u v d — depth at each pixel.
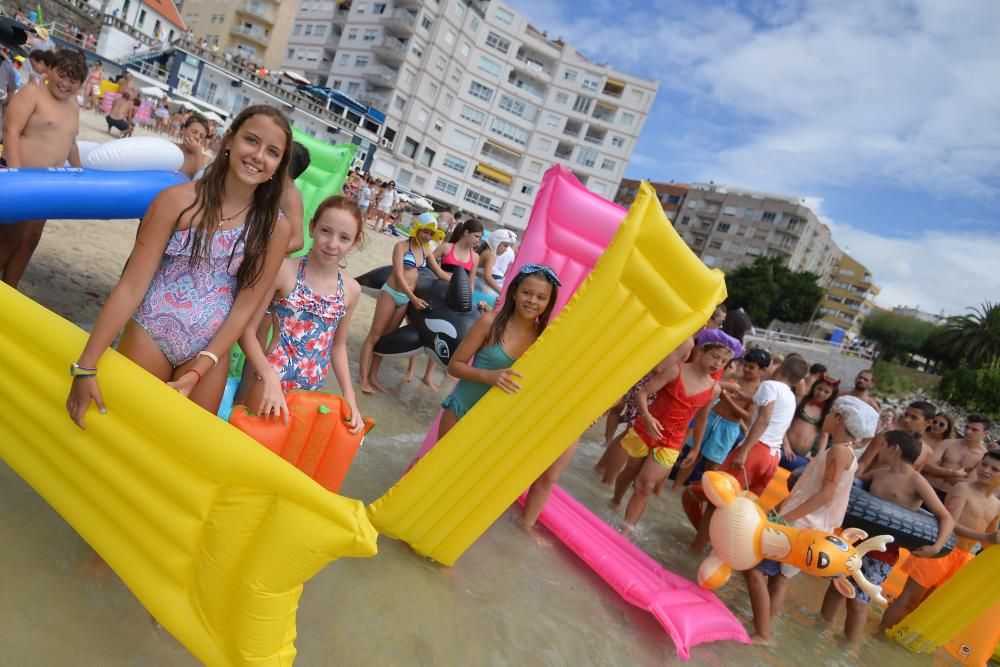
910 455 4.27
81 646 1.99
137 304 2.03
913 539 4.08
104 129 17.66
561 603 3.36
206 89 40.00
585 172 58.81
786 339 38.47
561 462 3.83
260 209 2.17
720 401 5.71
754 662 3.56
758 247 69.06
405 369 6.56
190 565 1.93
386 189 21.22
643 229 2.71
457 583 3.16
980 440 5.99
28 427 2.26
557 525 3.99
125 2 52.50
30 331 2.19
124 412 1.98
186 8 63.19
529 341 3.36
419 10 50.28
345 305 3.05
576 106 57.62
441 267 6.29
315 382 3.04
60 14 38.97
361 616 2.64
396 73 51.88
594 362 2.85
